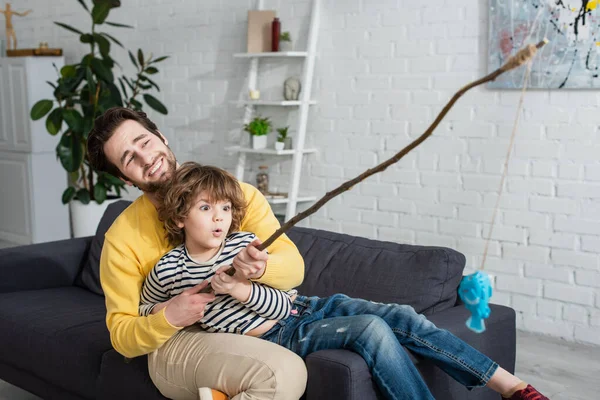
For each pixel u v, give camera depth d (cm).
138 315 200
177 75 506
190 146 506
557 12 337
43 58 547
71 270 316
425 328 195
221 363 183
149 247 203
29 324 260
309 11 432
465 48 372
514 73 354
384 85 404
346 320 190
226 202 192
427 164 392
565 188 348
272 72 455
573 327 352
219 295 195
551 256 355
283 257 196
